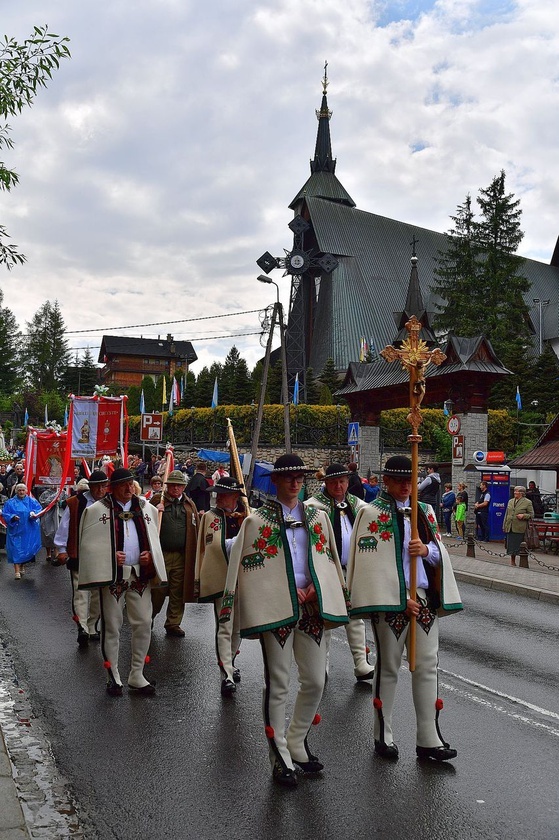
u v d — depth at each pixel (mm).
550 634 10930
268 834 4684
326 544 5801
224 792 5293
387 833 4691
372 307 76688
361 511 6082
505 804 5098
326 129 90750
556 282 92500
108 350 115625
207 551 8188
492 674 8539
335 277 76812
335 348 73812
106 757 5934
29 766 5762
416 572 5891
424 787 5355
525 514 17688
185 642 9805
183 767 5730
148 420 26484
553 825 4805
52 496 17891
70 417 18453
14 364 100188
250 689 7773
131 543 7648
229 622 7797
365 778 5516
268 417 44094
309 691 5625
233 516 8328
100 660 8930
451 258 65312
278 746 5477
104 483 9742
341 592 5777
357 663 8117
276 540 5641
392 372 28688
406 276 80750
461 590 15008
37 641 9883
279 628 5508
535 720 6902
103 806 5086
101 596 7680
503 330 61219
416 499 5828
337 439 43844
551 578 15883
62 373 115312
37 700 7398
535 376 51531
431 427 43188
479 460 24359
